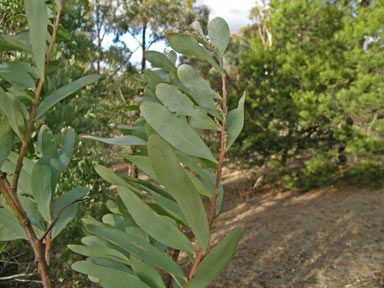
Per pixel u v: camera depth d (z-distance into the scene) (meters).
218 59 0.66
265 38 19.88
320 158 9.73
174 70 0.72
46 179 0.71
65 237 2.87
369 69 8.91
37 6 0.60
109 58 11.10
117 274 0.61
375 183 8.89
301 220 8.03
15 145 1.69
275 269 5.92
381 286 4.56
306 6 9.92
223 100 0.64
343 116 9.05
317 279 5.24
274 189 11.42
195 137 0.59
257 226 8.32
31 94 0.68
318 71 9.20
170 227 0.57
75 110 2.28
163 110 0.59
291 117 9.64
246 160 10.61
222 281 5.83
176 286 0.74
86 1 0.78
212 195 0.60
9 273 3.87
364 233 6.48
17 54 1.56
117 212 0.83
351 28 8.93
